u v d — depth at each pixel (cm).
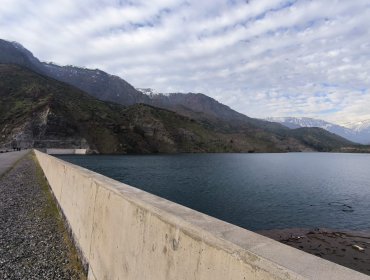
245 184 5575
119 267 407
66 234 962
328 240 2214
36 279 654
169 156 16688
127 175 6556
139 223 362
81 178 746
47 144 14612
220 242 229
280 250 206
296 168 10231
